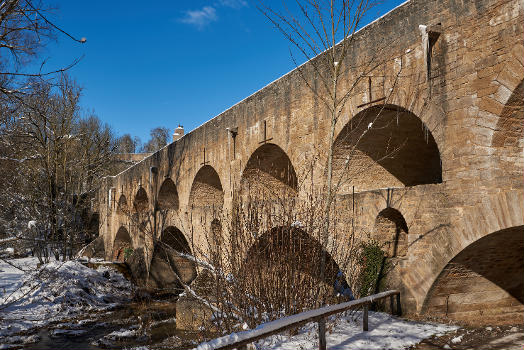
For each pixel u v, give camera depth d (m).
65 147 24.56
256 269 7.68
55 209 23.97
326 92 12.98
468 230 8.35
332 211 11.49
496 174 8.04
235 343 4.73
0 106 12.12
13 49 8.81
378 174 13.28
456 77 8.87
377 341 6.88
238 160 18.06
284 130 15.02
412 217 9.56
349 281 10.41
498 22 8.09
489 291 9.60
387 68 10.77
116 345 14.36
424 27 9.31
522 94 7.76
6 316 16.98
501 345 6.77
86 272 23.70
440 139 9.16
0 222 28.31
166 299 23.80
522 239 8.35
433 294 9.09
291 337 7.00
